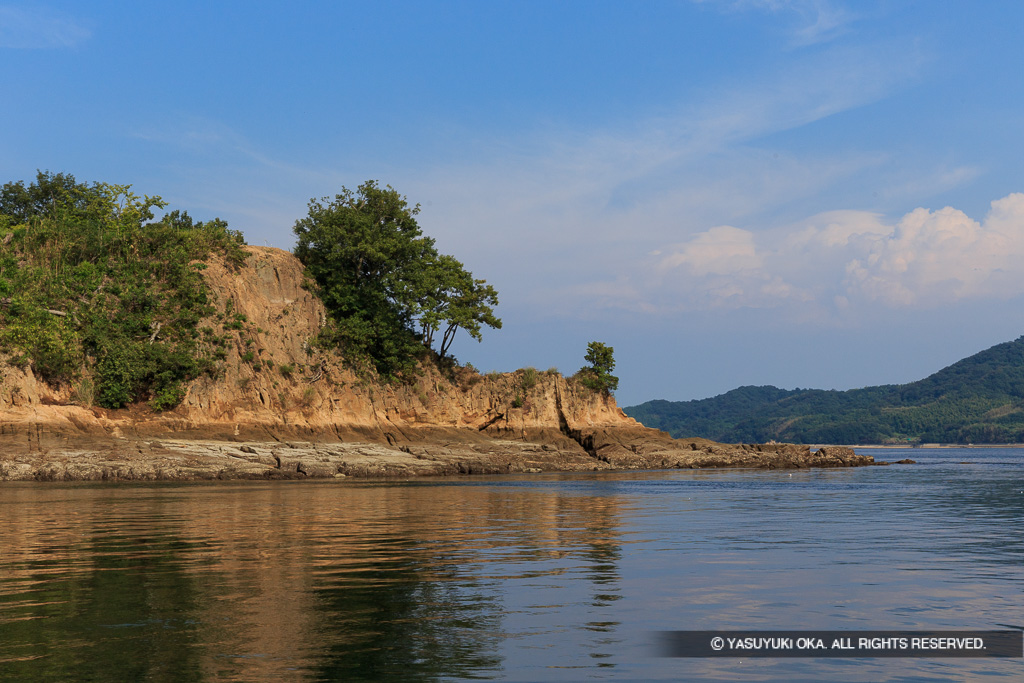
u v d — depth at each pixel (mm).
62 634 11172
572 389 89875
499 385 86625
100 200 80625
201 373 66125
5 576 15453
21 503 33594
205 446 59344
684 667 10070
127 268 68062
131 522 25734
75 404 59062
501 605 13133
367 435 73625
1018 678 9906
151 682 9188
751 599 13773
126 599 13375
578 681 9453
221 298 71625
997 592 14508
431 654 10391
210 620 12000
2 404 54969
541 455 77625
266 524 25266
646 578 15594
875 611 13000
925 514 30500
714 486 50188
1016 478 63812
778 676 9844
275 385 70812
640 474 68625
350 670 9688
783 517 28875
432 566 16812
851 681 9703
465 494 41000
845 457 92562
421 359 83625
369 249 77500
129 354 62688
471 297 85688
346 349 77562
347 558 17859
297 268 79062
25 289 59969
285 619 12078
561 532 23344
